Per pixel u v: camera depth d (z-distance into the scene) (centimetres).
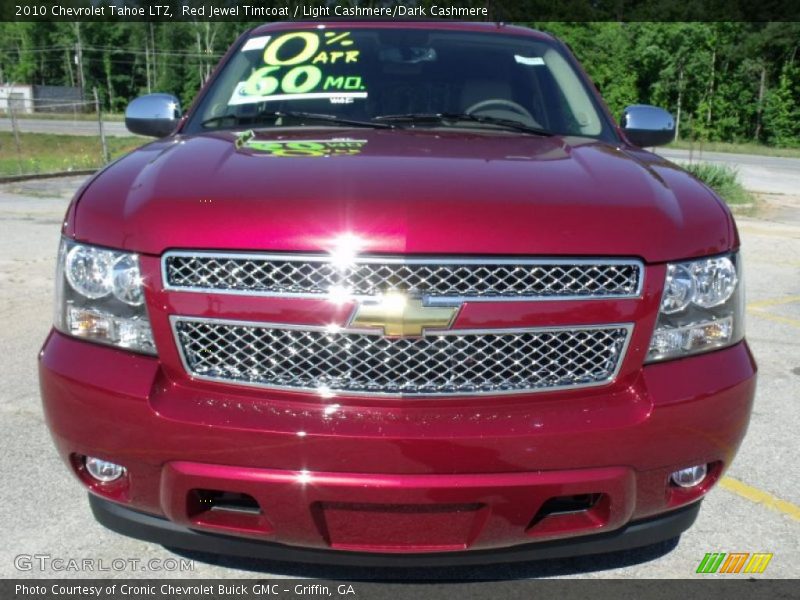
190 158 245
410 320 197
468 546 205
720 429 216
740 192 1522
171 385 206
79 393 210
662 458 208
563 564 257
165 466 204
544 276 203
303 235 199
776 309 625
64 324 223
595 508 213
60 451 223
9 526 272
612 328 207
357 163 238
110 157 2534
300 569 251
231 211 205
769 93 4762
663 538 230
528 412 202
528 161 250
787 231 1108
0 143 3569
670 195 232
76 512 283
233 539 216
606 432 201
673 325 214
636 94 4953
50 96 6675
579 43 4806
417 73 344
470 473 197
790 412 396
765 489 313
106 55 7919
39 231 930
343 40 360
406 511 201
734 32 4762
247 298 200
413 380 201
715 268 221
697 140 4547
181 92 7388
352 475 196
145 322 208
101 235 215
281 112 323
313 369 201
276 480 197
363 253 198
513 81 346
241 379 203
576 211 211
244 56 356
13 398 389
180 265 204
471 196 212
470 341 201
